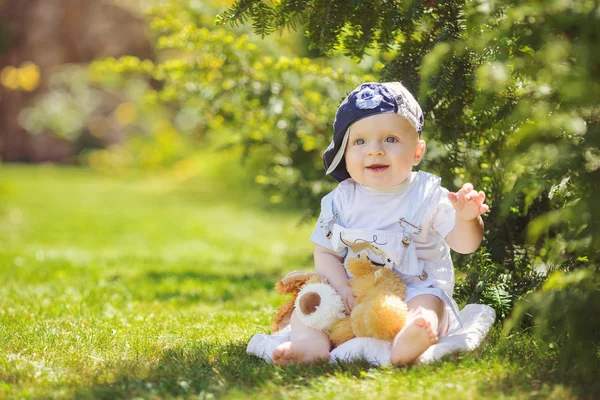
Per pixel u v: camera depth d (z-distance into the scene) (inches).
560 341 98.5
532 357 98.8
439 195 105.7
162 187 660.7
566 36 86.7
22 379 95.3
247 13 115.2
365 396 83.3
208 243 343.6
